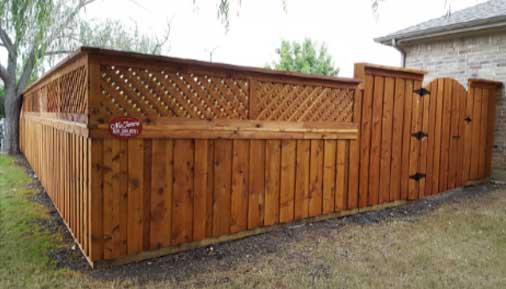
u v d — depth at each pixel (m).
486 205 5.41
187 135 3.44
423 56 8.50
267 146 4.05
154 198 3.32
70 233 3.96
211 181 3.66
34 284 2.79
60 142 4.42
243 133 3.82
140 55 3.07
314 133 4.41
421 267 3.22
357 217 4.79
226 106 3.69
